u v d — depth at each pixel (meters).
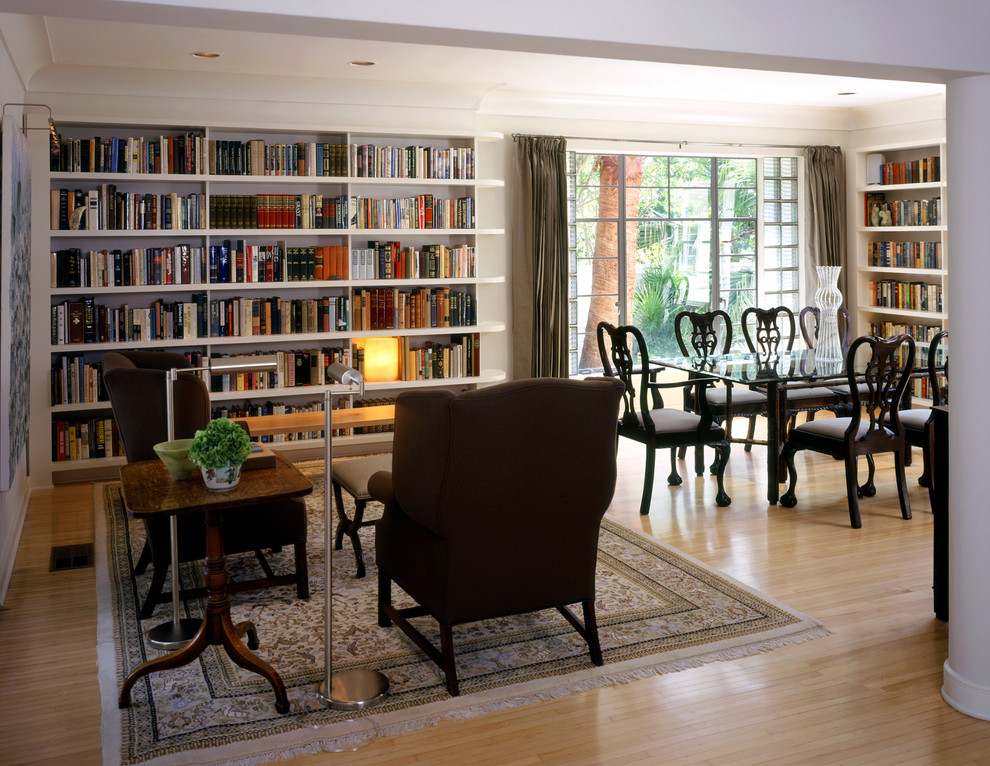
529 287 7.44
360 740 2.73
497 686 3.06
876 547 4.54
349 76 6.34
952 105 2.82
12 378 3.92
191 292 6.47
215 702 2.96
